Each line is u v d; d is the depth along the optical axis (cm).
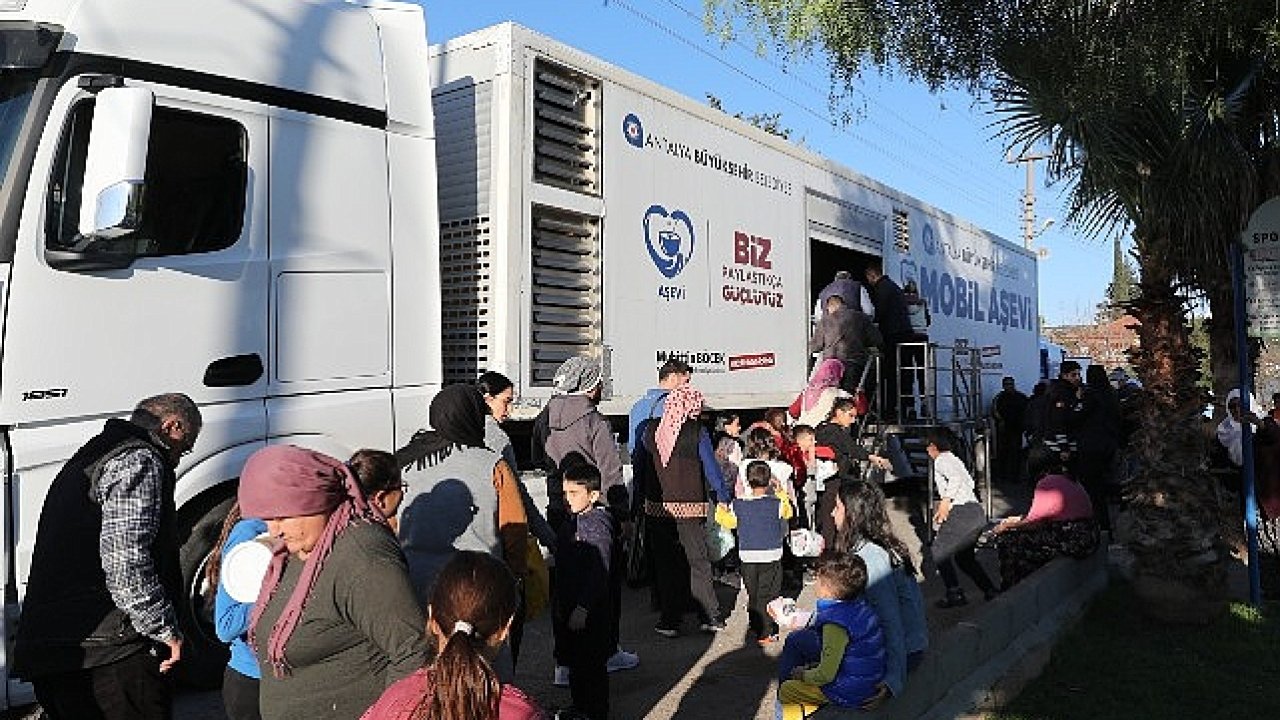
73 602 339
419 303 581
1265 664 642
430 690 229
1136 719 541
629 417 744
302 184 530
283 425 509
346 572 281
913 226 1380
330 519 288
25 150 434
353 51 566
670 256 807
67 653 338
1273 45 651
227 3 511
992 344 1764
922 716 489
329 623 282
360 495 299
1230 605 774
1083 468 1100
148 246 468
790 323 1009
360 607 279
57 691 344
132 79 466
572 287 693
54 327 438
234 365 494
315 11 552
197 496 489
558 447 625
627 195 756
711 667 618
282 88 526
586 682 497
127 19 470
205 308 486
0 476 419
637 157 770
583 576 496
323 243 536
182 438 373
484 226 643
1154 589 718
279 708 289
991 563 993
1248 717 549
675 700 556
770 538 667
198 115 490
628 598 813
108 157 420
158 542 353
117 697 345
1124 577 857
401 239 575
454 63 671
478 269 644
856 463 936
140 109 425
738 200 919
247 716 333
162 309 471
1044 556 767
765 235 967
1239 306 788
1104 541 912
